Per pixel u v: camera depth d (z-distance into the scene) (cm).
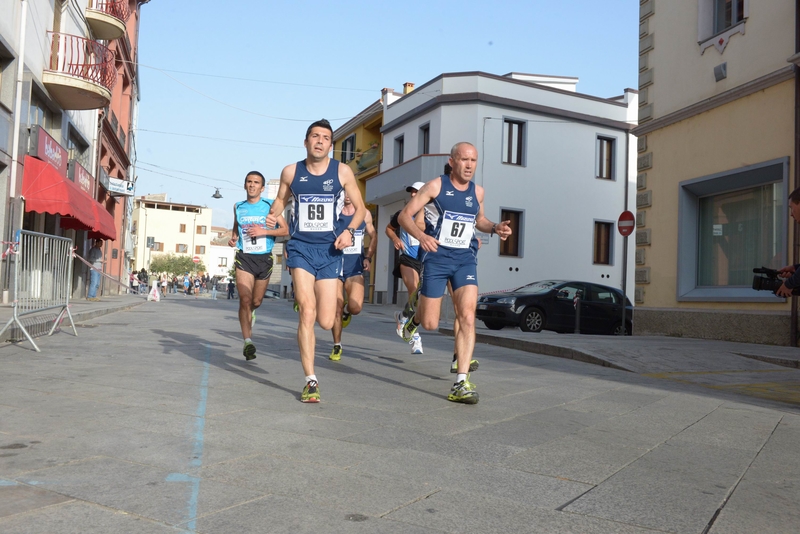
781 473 344
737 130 1198
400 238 777
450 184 545
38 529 236
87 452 338
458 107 2581
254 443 366
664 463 357
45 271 890
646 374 759
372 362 758
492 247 2558
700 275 1322
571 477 324
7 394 489
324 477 309
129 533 235
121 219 3588
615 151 2830
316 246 507
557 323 1552
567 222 2708
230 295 4559
